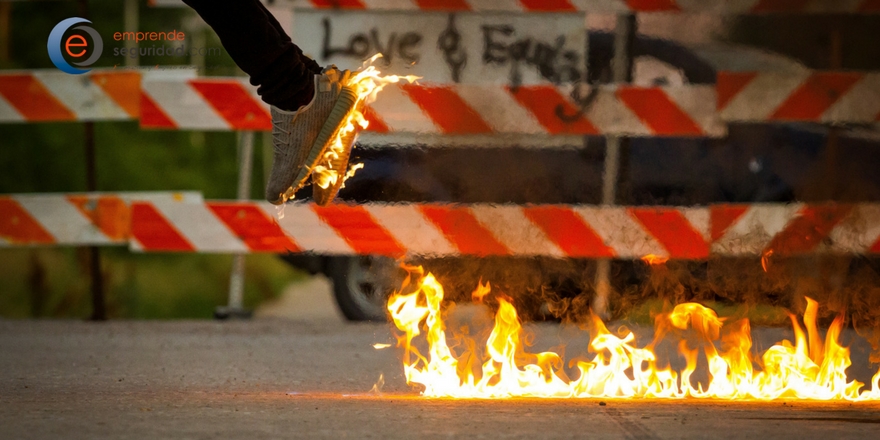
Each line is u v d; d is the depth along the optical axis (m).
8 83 18.09
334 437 7.95
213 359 13.48
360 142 16.95
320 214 17.23
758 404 9.62
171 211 17.70
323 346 14.83
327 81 9.99
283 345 14.94
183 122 17.83
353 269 17.80
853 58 17.64
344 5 17.11
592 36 17.22
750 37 17.55
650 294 17.25
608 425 8.48
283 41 9.68
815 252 16.83
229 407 9.41
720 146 17.14
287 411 9.16
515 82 17.08
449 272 17.11
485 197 17.05
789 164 17.14
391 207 17.08
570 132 17.02
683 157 17.11
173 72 18.03
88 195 17.92
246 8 9.37
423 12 17.09
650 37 17.28
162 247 17.70
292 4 17.11
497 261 17.06
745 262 16.95
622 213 17.02
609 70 17.23
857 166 17.12
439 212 17.03
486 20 17.06
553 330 16.41
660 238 17.03
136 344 14.94
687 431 8.23
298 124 9.99
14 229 18.00
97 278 18.08
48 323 17.55
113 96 17.97
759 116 17.11
